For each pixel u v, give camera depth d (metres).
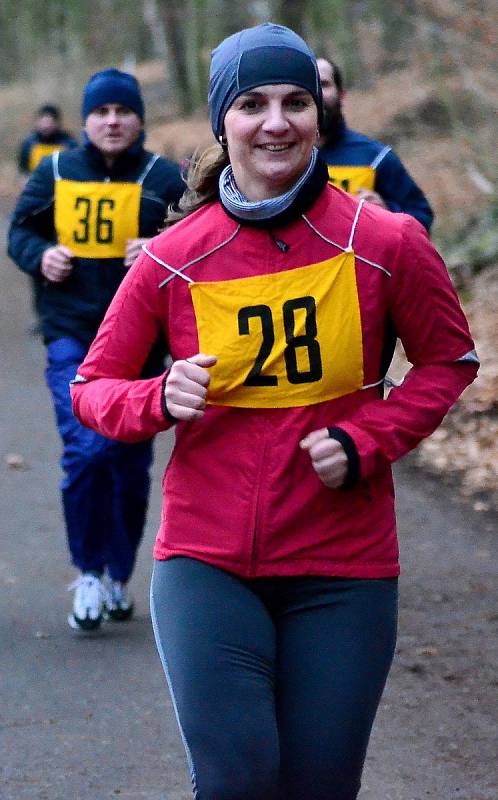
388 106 50.53
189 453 7.86
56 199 14.86
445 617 15.09
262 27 7.84
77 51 93.81
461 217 34.41
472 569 16.91
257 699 7.37
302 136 7.69
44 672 13.73
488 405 23.28
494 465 21.31
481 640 14.29
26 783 11.04
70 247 14.75
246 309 7.77
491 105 33.09
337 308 7.75
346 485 7.57
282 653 7.68
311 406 7.73
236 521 7.70
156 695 13.12
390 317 7.96
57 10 95.44
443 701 12.71
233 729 7.27
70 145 39.91
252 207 7.68
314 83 7.75
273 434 7.70
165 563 7.88
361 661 7.55
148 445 14.95
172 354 8.09
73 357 14.75
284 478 7.68
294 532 7.71
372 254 7.79
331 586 7.70
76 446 14.61
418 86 50.53
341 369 7.74
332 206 7.84
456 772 11.16
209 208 8.02
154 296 7.98
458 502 20.05
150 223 14.73
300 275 7.76
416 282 7.84
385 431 7.70
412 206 16.78
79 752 11.72
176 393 7.50
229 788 7.22
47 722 12.42
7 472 22.53
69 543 15.05
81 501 14.77
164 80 95.38
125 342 8.13
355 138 16.75
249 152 7.74
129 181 14.77
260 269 7.81
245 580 7.75
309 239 7.78
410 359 8.15
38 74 95.38
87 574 15.06
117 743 11.93
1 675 13.66
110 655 14.26
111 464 14.65
